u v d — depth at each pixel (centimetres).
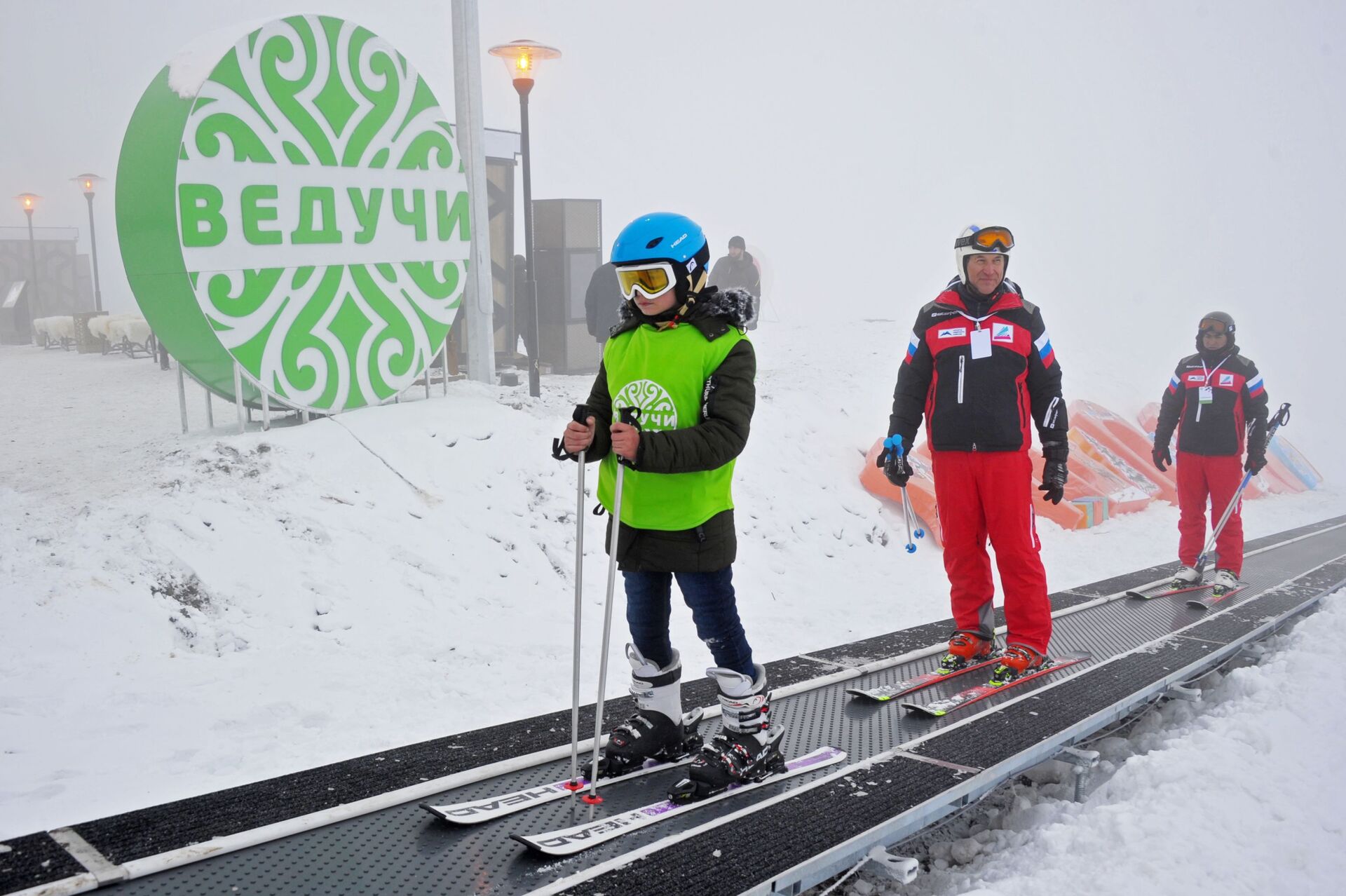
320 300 786
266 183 744
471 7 1006
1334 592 690
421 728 481
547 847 277
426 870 269
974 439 462
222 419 957
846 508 915
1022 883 328
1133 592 648
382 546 670
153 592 573
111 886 254
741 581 766
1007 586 473
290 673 534
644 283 300
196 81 703
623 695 536
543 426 862
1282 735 454
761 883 266
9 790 393
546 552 731
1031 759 373
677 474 300
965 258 463
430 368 1029
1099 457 1127
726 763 320
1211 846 348
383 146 818
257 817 295
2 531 593
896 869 302
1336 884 332
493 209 1409
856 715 409
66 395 1175
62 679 493
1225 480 681
